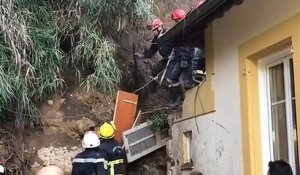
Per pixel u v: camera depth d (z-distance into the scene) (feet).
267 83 17.94
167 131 27.76
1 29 25.03
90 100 29.43
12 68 25.25
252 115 17.89
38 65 26.63
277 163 14.96
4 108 26.30
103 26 29.04
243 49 18.62
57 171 25.30
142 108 30.53
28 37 25.39
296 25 15.23
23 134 27.40
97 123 29.19
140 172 28.37
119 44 31.32
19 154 26.91
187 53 25.08
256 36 17.69
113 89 30.01
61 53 27.76
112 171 24.50
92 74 28.37
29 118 27.58
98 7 28.04
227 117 19.79
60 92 28.84
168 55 28.09
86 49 27.81
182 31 21.89
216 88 20.95
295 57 15.24
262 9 17.33
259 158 17.58
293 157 16.06
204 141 21.95
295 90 15.19
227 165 19.63
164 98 31.27
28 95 26.91
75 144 28.58
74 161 24.16
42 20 27.40
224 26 20.47
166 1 35.60
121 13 28.94
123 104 28.78
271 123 17.63
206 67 22.00
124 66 31.30
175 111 25.88
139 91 31.04
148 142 28.07
